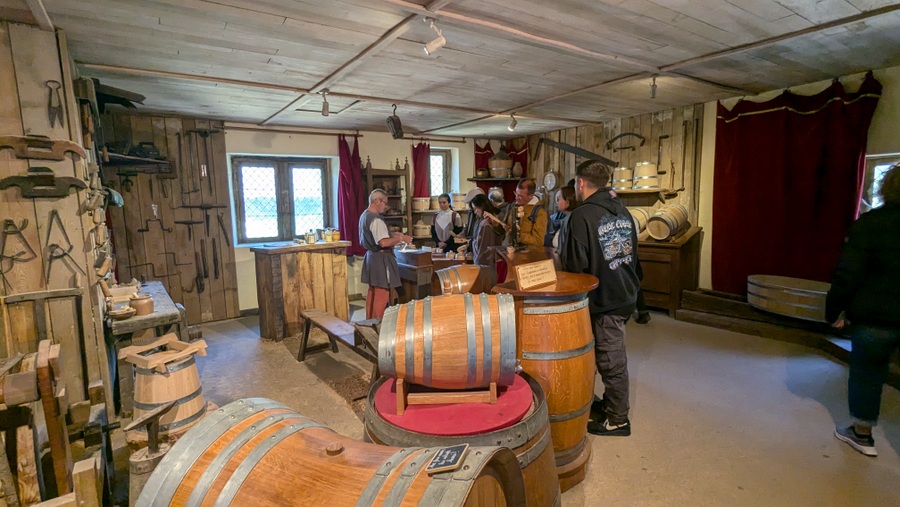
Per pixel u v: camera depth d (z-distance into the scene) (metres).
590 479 2.14
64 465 1.59
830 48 3.09
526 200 3.68
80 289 2.27
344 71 3.34
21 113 2.19
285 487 0.96
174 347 2.09
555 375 2.02
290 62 3.13
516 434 1.48
